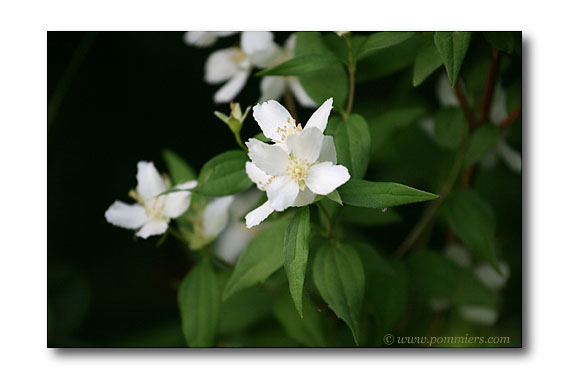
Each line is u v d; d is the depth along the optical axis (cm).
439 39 57
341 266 58
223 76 67
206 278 63
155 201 62
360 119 58
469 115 64
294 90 66
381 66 62
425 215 67
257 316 65
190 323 62
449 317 65
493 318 65
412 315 65
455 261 67
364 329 63
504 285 67
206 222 63
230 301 65
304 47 62
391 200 55
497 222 68
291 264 55
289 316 64
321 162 55
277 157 55
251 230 69
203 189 58
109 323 71
